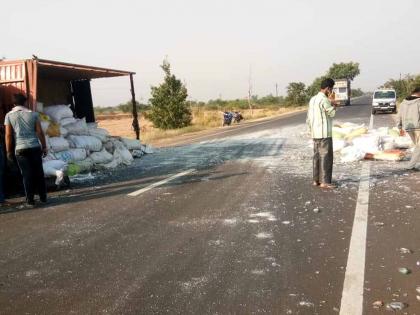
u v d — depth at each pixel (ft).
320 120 22.22
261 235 15.24
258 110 218.18
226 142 54.19
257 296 10.48
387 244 13.75
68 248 14.82
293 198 20.71
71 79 42.24
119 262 13.25
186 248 14.23
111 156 35.94
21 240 16.05
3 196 22.76
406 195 20.31
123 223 17.69
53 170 25.72
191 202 20.95
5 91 28.25
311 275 11.57
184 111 101.81
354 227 15.70
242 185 24.67
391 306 9.57
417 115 26.14
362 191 21.58
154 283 11.55
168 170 32.58
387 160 30.78
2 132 25.07
